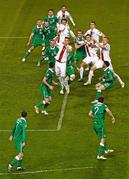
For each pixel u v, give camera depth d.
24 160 64.62
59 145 67.19
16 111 74.19
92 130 69.81
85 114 73.25
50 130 70.06
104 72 74.75
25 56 86.81
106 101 76.25
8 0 109.69
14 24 99.88
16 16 103.00
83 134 69.12
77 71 84.12
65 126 70.81
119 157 64.88
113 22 100.06
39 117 72.69
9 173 62.34
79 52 82.25
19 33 96.44
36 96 77.56
